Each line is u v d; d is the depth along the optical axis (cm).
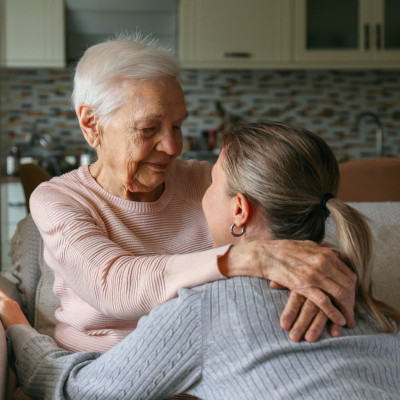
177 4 487
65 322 141
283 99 538
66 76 516
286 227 101
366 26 491
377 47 493
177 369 93
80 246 116
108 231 132
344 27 493
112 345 133
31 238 171
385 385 85
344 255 98
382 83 537
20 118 517
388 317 101
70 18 478
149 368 95
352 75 537
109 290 109
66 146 521
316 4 491
